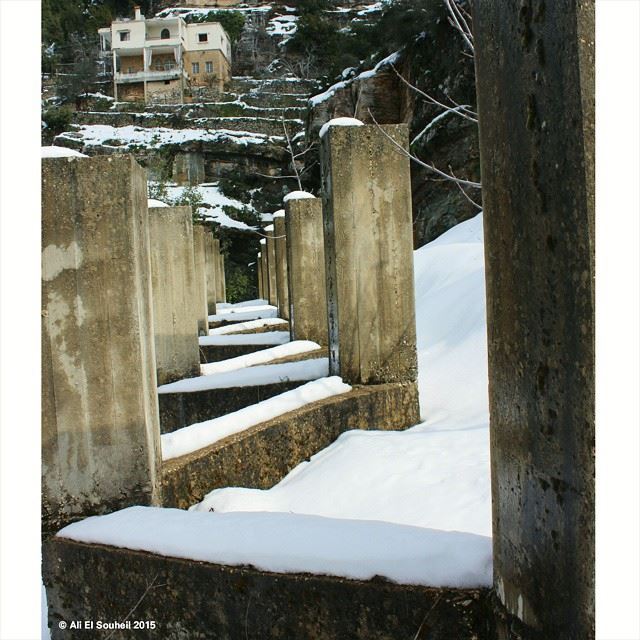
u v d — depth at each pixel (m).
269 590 2.59
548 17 1.79
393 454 4.57
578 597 1.81
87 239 3.47
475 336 7.27
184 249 8.12
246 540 2.77
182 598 2.78
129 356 3.50
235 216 30.98
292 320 9.47
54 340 3.47
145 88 42.06
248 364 8.24
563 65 1.75
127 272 3.47
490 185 2.16
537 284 1.93
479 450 4.43
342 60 25.53
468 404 5.86
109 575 2.96
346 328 5.66
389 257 5.66
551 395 1.89
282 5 52.59
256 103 37.88
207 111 35.88
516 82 1.95
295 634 2.56
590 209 1.72
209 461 4.20
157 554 2.84
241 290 28.98
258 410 4.91
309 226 9.22
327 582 2.49
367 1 47.00
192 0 53.78
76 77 41.03
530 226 1.94
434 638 2.34
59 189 3.46
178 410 6.48
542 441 1.94
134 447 3.52
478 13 2.18
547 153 1.84
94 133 34.59
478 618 2.30
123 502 3.51
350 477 4.32
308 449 4.98
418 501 3.83
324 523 2.82
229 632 2.68
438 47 17.52
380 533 2.64
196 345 8.15
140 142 33.62
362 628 2.44
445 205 16.44
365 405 5.39
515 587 2.10
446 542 2.50
